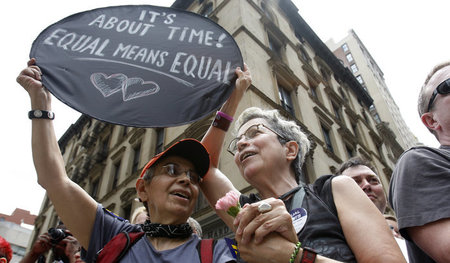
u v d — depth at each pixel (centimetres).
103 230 177
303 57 1798
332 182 158
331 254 127
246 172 203
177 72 204
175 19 236
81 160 1994
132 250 155
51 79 186
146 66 203
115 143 1723
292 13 1911
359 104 2441
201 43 224
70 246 274
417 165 146
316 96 1661
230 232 698
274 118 236
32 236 2109
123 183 1337
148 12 238
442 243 116
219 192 207
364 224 123
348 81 2392
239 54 224
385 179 1836
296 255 101
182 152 189
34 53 196
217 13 1409
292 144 217
